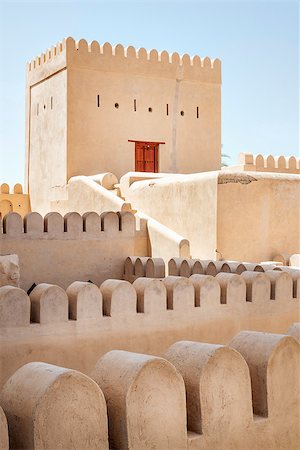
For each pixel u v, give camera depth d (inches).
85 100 780.6
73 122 773.9
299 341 170.1
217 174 507.8
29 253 378.6
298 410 157.2
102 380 131.5
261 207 524.7
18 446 117.3
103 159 790.5
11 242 371.9
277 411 152.6
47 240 385.4
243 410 145.2
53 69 807.1
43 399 114.1
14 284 285.7
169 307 259.4
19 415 117.0
